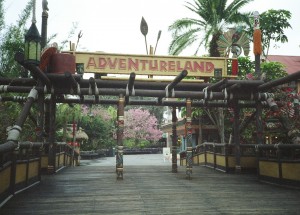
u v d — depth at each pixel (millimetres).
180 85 10164
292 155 7773
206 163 13969
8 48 10633
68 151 15031
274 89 11156
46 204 5840
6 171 5836
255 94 10359
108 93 9641
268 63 16719
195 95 10023
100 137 31438
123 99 9625
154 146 42375
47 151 11016
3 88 9484
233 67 10469
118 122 9484
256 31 10539
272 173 8531
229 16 16609
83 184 8266
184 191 7266
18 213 5180
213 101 11797
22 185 7113
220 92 10289
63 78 8961
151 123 39219
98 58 9773
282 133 12297
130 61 9891
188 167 9578
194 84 10250
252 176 10273
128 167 13250
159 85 10055
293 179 7680
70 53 9688
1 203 5551
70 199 6301
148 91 9789
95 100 11016
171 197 6539
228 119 18422
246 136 16156
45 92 9414
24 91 9570
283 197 6590
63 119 16344
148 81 9977
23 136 12547
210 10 17219
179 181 8914
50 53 8711
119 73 9805
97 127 30797
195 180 9172
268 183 8562
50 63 9211
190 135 9836
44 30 10047
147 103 11484
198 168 13164
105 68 9758
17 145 6238
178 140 34938
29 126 13008
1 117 9953
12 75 10758
